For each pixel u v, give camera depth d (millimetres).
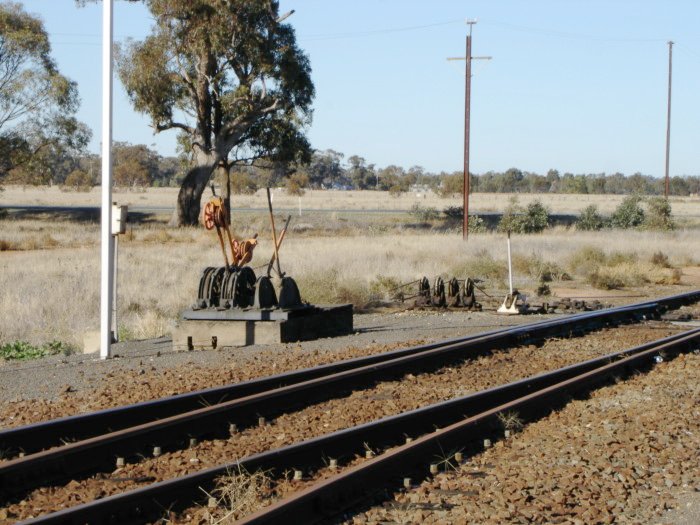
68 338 20047
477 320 22625
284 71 72438
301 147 79375
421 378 14195
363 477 8258
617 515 7832
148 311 22188
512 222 68562
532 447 10000
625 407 11891
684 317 23484
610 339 19031
